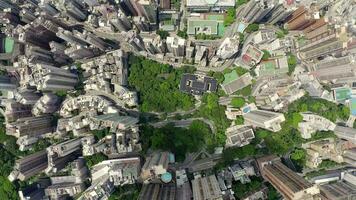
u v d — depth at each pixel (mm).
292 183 199000
